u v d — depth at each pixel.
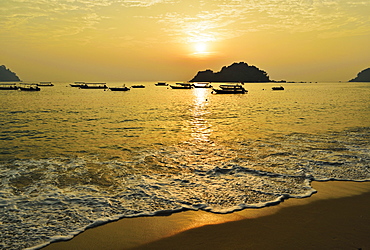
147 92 118.50
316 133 20.36
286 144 16.72
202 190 9.57
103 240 6.57
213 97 83.50
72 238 6.64
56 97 75.50
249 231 6.94
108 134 20.73
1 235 6.70
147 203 8.54
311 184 10.11
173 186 9.94
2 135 20.20
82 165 12.59
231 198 8.91
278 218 7.59
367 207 8.25
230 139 18.56
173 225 7.27
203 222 7.41
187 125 25.69
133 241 6.54
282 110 40.00
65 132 21.58
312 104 50.66
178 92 122.94
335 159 13.22
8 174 11.24
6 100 62.00
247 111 39.56
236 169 11.85
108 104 52.59
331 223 7.29
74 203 8.50
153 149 15.77
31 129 22.97
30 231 6.91
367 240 6.46
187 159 13.54
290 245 6.27
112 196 9.05
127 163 12.91
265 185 10.01
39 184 10.12
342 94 90.62
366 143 16.72
